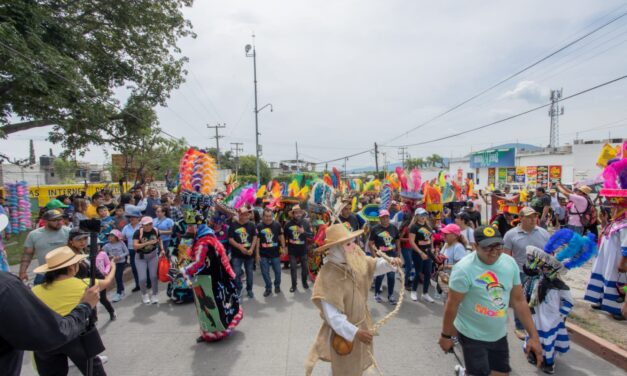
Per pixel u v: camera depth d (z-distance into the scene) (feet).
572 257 13.28
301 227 25.02
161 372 14.11
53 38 40.68
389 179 41.19
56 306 10.21
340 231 9.82
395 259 10.78
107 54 50.93
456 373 12.87
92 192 81.41
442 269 19.58
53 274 10.49
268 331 17.84
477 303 9.99
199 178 16.21
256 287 26.11
